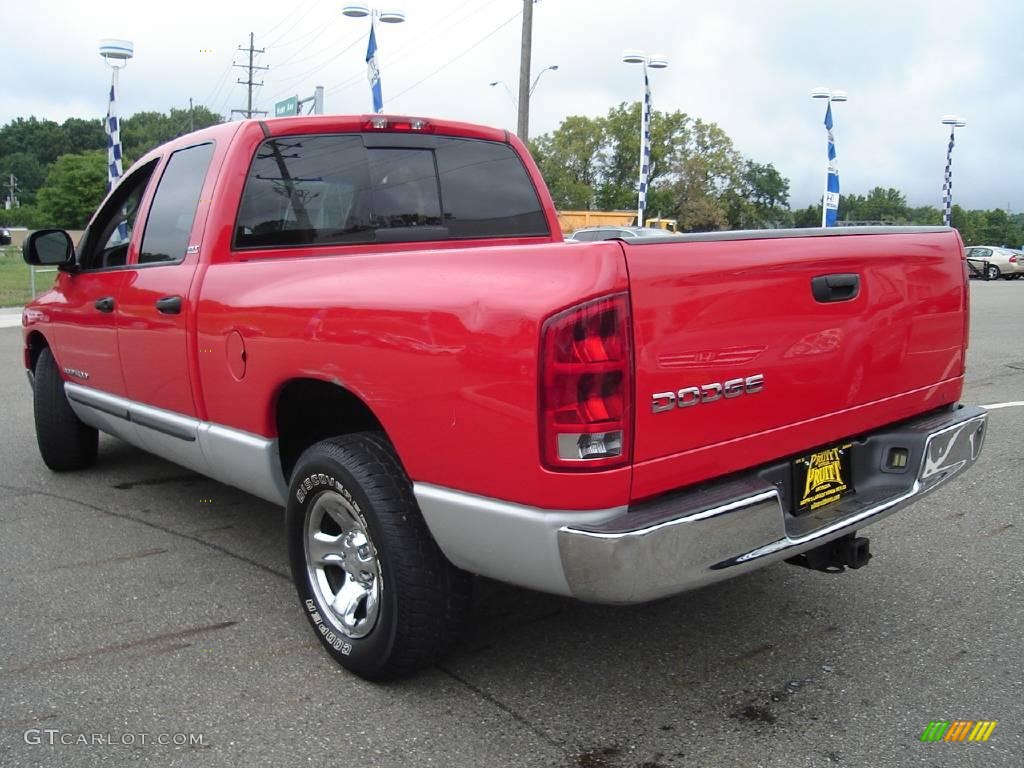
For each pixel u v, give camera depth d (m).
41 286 25.23
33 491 5.36
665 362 2.48
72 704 2.98
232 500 5.18
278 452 3.50
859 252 3.02
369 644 3.02
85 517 4.89
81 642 3.43
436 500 2.72
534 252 2.51
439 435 2.68
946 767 2.62
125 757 2.69
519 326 2.45
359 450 3.00
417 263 2.82
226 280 3.57
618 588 2.42
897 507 3.16
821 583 3.96
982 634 3.47
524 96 22.34
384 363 2.81
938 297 3.40
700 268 2.54
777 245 2.76
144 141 109.06
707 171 80.38
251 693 3.06
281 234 3.93
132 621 3.61
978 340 12.28
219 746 2.75
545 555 2.49
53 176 81.94
